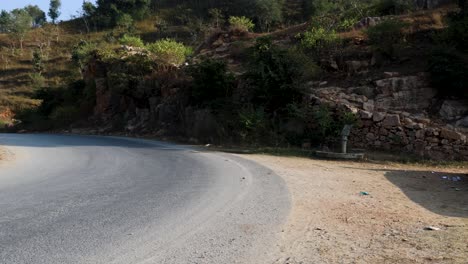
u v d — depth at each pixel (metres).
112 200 6.80
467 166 13.23
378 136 15.54
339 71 20.81
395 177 10.48
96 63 34.34
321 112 16.06
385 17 26.38
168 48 30.70
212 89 20.86
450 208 6.92
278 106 18.83
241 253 4.27
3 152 14.80
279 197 7.27
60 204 6.46
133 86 28.12
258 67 19.06
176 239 4.69
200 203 6.62
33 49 80.31
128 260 3.96
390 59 20.47
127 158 13.41
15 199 6.85
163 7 89.69
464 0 21.47
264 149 15.94
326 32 23.64
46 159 13.20
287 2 72.88
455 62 16.98
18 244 4.40
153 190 7.77
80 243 4.46
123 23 81.12
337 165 12.67
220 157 13.83
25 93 62.25
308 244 4.65
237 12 72.50
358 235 5.06
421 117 16.22
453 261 4.07
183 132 21.92
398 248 4.53
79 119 34.31
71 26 92.94
